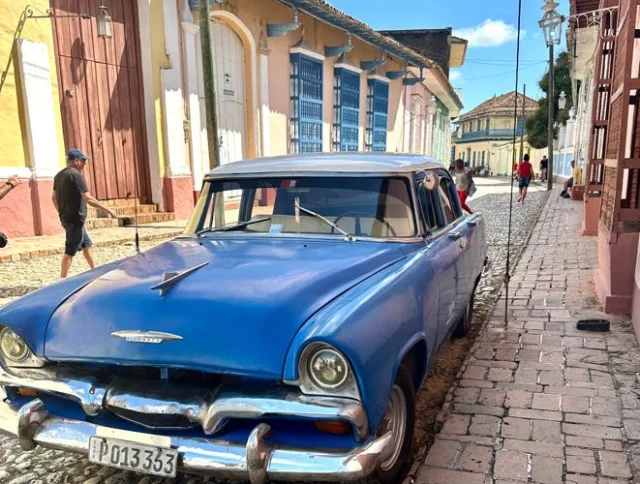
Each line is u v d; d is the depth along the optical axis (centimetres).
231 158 1336
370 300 239
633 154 496
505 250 894
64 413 253
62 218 638
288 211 346
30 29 871
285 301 228
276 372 210
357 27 1552
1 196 560
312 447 211
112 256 815
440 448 296
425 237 338
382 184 334
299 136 1555
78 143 1009
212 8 1178
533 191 2361
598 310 535
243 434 220
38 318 255
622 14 512
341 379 206
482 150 6194
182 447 219
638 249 470
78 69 1002
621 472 270
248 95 1363
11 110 857
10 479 287
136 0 1098
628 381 374
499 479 267
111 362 232
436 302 311
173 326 226
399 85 2298
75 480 286
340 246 311
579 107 1933
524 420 324
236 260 285
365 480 261
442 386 389
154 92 1128
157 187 1159
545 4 620
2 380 254
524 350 438
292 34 1506
